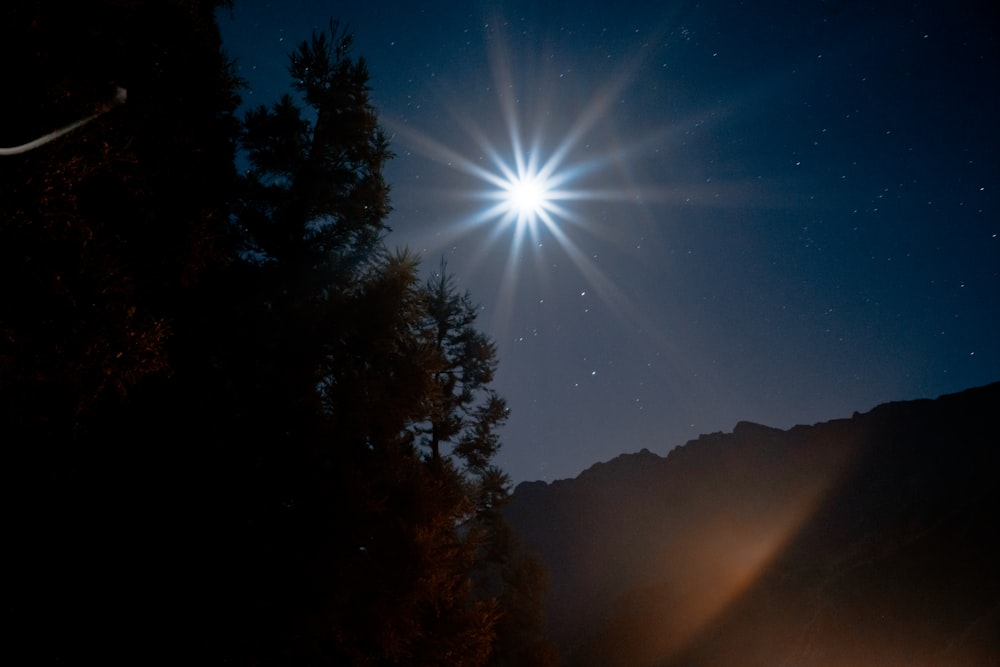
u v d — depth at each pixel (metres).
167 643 5.12
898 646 43.31
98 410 5.18
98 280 3.94
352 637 6.02
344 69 8.70
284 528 5.82
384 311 6.91
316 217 8.48
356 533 5.95
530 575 18.41
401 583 6.22
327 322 6.75
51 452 4.78
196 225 5.56
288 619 5.52
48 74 3.87
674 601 58.59
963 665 38.41
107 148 3.93
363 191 8.46
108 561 5.12
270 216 8.16
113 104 2.52
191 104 6.16
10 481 4.60
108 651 4.87
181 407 6.07
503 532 18.11
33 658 4.55
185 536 5.47
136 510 5.38
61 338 3.76
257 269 7.76
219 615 5.34
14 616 4.52
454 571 7.74
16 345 3.61
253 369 6.55
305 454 6.04
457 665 7.60
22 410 4.07
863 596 48.59
